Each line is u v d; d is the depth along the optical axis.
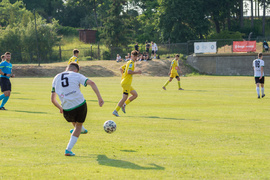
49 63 80.81
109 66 70.00
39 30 91.50
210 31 99.94
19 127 13.98
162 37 96.81
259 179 7.84
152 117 16.78
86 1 137.50
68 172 8.20
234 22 110.75
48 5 152.75
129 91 17.39
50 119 16.14
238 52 67.38
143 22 120.50
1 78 19.41
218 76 62.41
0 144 11.06
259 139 11.99
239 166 8.80
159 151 10.31
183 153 10.09
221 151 10.33
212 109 19.59
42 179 7.70
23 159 9.29
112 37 98.56
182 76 64.50
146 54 72.69
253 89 33.09
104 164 8.91
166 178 7.85
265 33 111.12
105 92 30.25
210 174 8.16
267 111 18.73
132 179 7.77
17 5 125.62
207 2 97.31
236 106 20.89
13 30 90.75
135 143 11.37
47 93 29.41
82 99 9.73
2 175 7.93
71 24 148.50
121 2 99.25
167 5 92.88
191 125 14.61
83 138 12.08
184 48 79.88
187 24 95.94
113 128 11.84
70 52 91.62
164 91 31.08
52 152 10.10
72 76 9.72
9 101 23.50
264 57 64.81
